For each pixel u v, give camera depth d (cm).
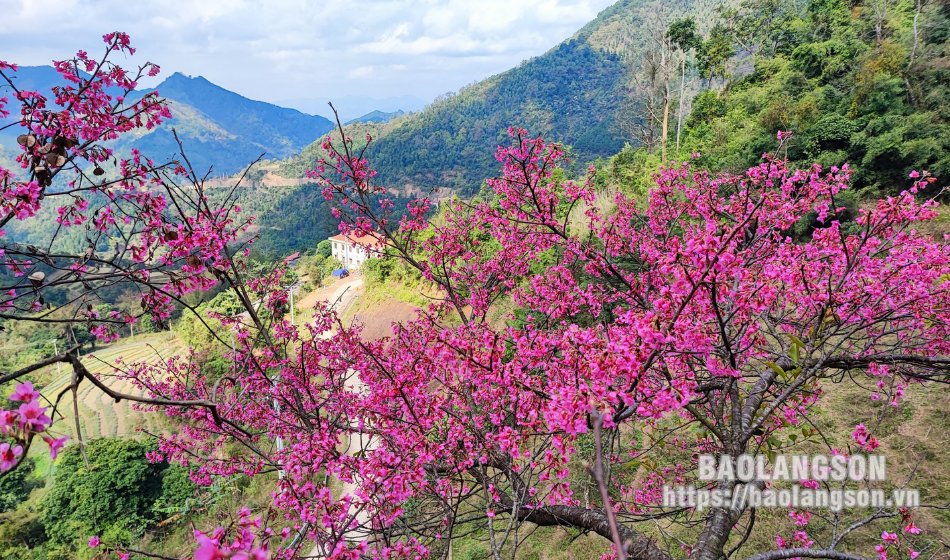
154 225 375
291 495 353
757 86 3241
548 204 632
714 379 491
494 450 457
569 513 486
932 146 1741
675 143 3462
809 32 3584
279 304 616
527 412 387
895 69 2158
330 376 654
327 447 418
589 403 289
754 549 754
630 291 644
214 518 991
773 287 468
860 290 507
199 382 709
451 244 784
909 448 843
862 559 358
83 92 361
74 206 361
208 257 409
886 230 481
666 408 314
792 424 492
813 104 2186
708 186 709
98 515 1708
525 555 1012
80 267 327
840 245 495
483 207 760
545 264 898
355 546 333
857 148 1994
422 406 424
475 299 741
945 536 681
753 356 548
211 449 673
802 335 535
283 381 623
